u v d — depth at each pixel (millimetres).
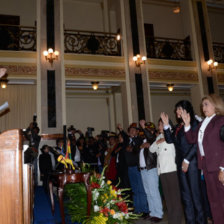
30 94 9383
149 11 12234
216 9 12766
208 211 3330
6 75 7504
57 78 7828
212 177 2506
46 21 8086
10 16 10242
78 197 3021
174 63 9344
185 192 2867
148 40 9508
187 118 2857
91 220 2699
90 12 11508
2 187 1362
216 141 2488
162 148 3398
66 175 2811
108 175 4965
